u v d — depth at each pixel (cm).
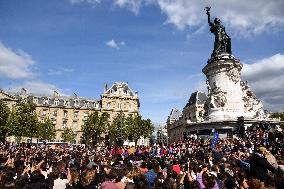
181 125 10531
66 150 3256
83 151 3016
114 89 10369
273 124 3797
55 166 1045
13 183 799
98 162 1658
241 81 4128
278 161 1144
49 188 948
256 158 1079
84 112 10188
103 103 10144
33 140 7900
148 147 3219
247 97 4088
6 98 8756
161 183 888
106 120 9100
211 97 3962
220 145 2786
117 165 1401
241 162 1377
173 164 1455
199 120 4012
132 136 8512
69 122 10006
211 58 4169
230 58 3975
